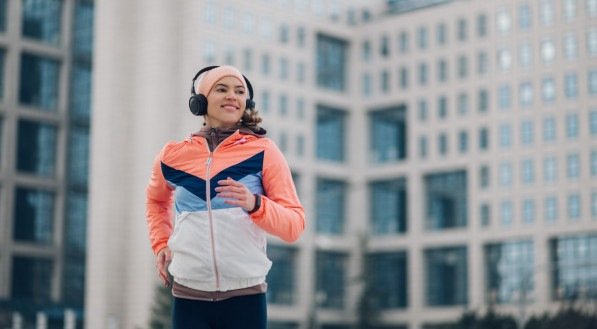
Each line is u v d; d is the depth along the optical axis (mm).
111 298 101938
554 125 110000
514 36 113938
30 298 106812
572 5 109875
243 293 5125
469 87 117250
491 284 112062
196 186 5102
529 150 111438
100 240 103875
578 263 105375
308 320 116750
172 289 5258
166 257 5391
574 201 107250
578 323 74938
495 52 115188
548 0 111375
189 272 5102
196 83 5379
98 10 109688
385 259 123250
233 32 113438
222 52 112000
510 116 113250
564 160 108688
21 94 111750
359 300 119812
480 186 115062
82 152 114125
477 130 116250
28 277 107625
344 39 126312
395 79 123812
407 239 121438
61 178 112125
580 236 106125
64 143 113125
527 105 112125
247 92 5328
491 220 113688
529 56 112625
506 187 112812
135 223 104625
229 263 5055
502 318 86438
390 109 124188
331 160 124438
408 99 122438
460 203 116812
